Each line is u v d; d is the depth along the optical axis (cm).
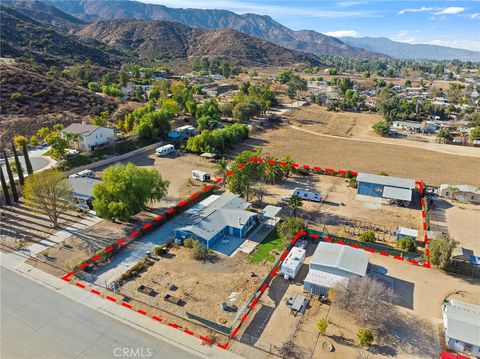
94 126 8838
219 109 12344
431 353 3341
